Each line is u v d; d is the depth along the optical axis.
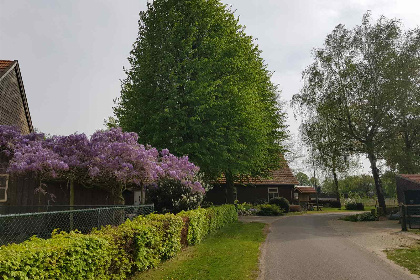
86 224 12.84
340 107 29.30
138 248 8.20
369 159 29.48
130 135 16.05
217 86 21.20
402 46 28.17
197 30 21.84
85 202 18.48
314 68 30.98
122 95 22.98
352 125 29.39
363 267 9.02
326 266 9.21
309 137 31.16
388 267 8.95
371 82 28.05
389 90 26.94
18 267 4.68
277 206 33.88
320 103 30.27
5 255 4.71
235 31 23.70
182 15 21.38
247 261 9.78
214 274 8.36
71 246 5.86
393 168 29.39
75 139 15.48
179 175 16.42
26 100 23.38
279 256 10.68
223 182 39.03
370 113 28.16
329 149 29.72
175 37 21.20
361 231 17.08
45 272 5.20
